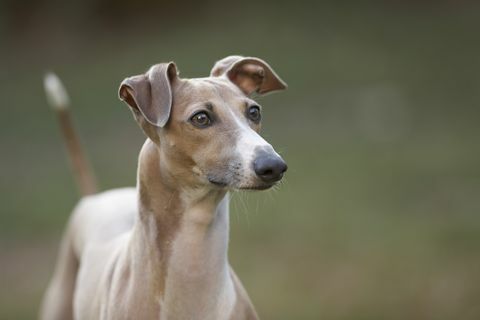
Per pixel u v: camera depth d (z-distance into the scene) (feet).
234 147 18.80
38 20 91.86
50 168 58.70
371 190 48.19
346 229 43.19
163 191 19.48
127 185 51.80
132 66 79.25
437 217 44.01
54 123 68.85
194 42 82.64
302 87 69.31
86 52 86.38
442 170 50.34
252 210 45.91
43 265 43.45
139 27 89.92
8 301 39.81
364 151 55.26
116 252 22.06
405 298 36.22
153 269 19.48
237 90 20.35
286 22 83.92
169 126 19.35
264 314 35.53
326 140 58.03
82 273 23.71
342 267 39.29
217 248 19.47
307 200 47.19
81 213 26.63
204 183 19.06
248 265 39.99
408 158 53.26
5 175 58.08
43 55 87.35
